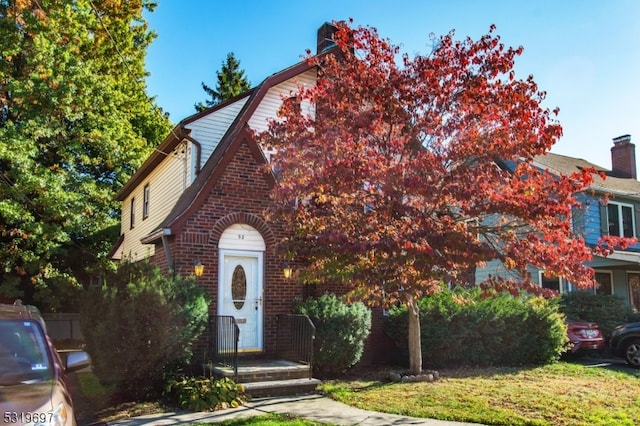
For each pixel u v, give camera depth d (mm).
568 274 7984
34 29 16516
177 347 9336
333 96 9398
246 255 11727
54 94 16516
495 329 13195
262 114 14172
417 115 9312
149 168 17938
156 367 9172
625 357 14023
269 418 7738
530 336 13578
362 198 8656
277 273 11977
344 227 8305
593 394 9570
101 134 18906
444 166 8797
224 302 11359
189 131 14414
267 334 11656
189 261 11055
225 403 8617
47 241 17688
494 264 18422
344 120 9258
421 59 9211
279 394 9562
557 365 13297
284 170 9609
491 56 9000
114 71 23391
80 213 17797
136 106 26578
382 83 9156
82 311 9898
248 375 9648
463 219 9211
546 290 8367
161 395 9164
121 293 9281
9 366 5035
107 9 20828
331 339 11039
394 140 9070
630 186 23094
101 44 21672
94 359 9062
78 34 19203
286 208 8859
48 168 17312
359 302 11664
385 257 7887
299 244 8180
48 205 16391
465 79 9117
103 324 8859
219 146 13953
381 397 9250
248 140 11992
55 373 5125
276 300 11875
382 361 13492
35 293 19656
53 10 16906
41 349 5406
